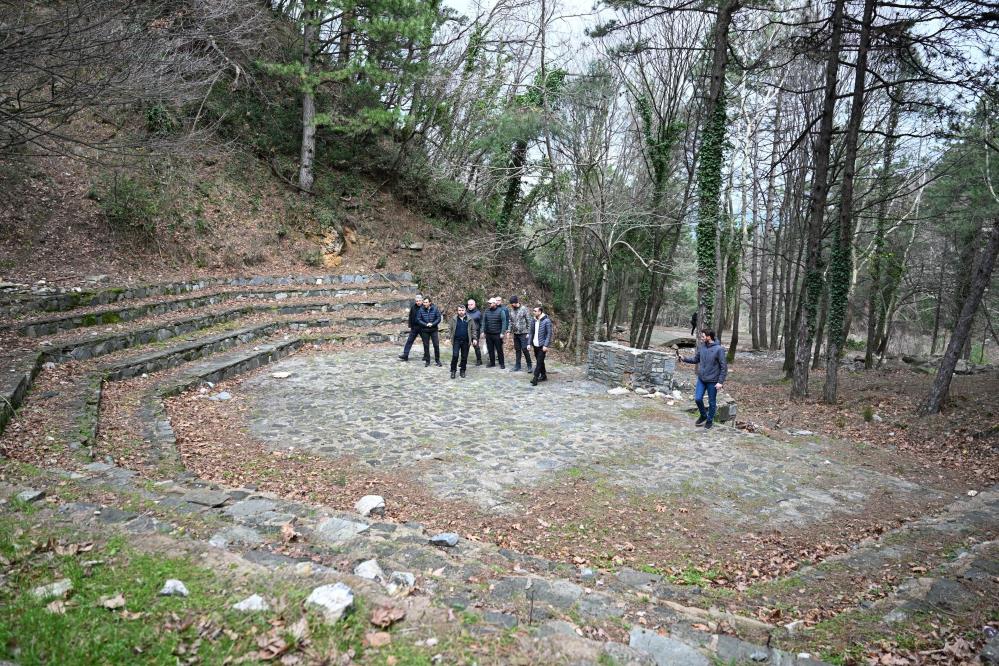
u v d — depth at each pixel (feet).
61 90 29.50
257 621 9.66
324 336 52.60
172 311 47.78
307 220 70.28
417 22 58.54
